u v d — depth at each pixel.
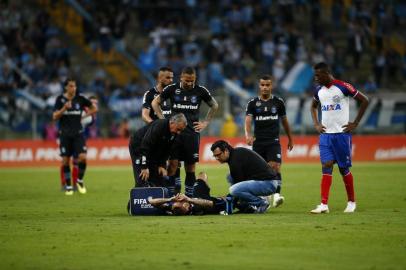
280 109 61.78
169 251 37.25
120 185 83.25
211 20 150.38
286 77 142.25
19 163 123.75
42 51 140.62
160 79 59.94
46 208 59.28
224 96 127.38
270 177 52.25
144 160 51.69
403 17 163.25
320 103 52.75
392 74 149.38
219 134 125.69
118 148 125.00
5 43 141.00
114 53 148.25
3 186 83.50
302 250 37.09
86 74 145.88
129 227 45.25
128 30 153.50
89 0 153.25
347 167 53.03
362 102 52.09
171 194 54.75
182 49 145.38
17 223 48.34
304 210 55.44
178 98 58.25
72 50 149.62
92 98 79.31
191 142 58.22
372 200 62.62
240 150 52.44
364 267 33.00
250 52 145.00
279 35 147.00
